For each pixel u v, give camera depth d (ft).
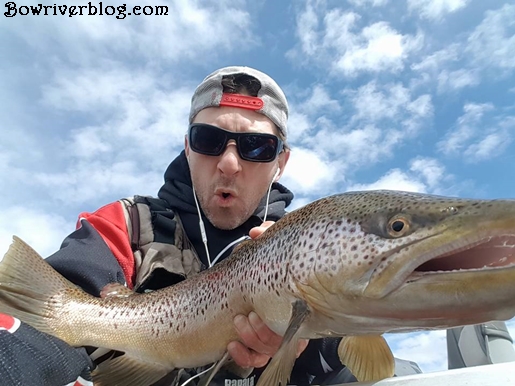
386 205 1.06
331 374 1.87
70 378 1.10
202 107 2.00
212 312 1.39
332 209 1.15
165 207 1.98
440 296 0.91
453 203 0.99
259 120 2.00
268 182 2.03
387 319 1.03
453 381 1.01
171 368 1.51
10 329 1.06
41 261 1.56
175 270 1.79
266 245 1.28
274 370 1.01
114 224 1.80
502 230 0.88
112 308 1.55
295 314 1.13
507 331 1.91
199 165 1.97
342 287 1.05
